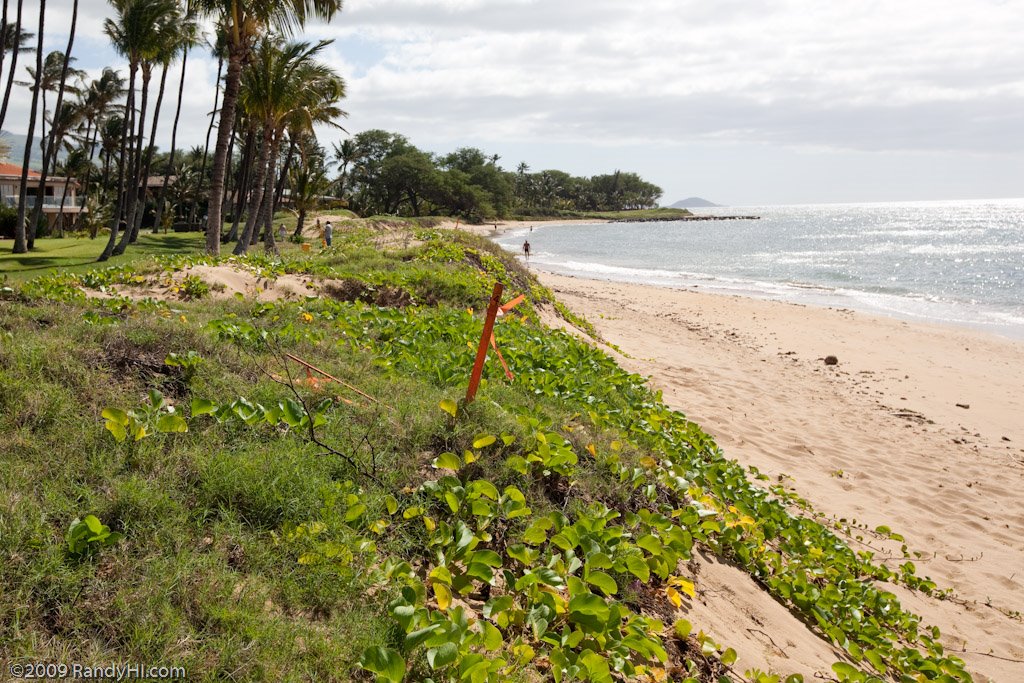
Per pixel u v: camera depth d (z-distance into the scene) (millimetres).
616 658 3322
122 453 3869
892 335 21594
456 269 14984
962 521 8188
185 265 13188
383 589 3320
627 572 4133
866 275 41500
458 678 2857
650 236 95250
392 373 6344
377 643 2955
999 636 5852
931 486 9234
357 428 4777
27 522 3146
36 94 28797
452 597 3562
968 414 13383
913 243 72562
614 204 197750
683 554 4648
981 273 41625
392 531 3879
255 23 19766
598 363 9812
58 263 26000
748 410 11734
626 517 4781
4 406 4094
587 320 19672
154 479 3688
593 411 6691
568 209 179000
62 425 4031
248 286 12219
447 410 4906
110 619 2750
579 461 5336
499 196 128875
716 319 23281
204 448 4121
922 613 6031
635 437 6672
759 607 4820
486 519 4098
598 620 3396
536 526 3957
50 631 2678
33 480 3512
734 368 15344
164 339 5766
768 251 63406
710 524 5098
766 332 21094
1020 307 28812
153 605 2826
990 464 10375
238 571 3223
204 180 62469
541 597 3486
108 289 11234
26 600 2744
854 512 8094
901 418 12648
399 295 12422
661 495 5539
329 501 3803
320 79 29516
